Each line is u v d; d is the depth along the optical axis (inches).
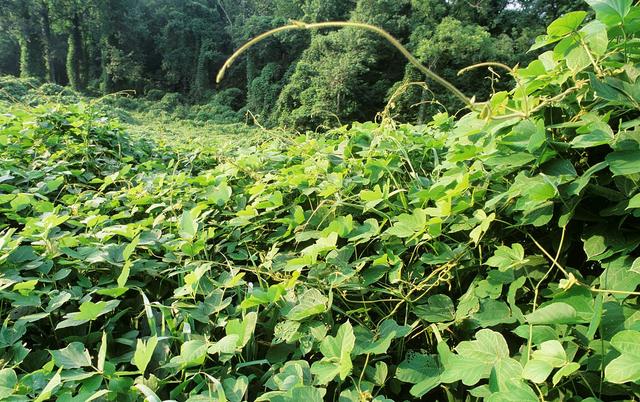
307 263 41.5
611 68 35.0
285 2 1131.9
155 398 29.8
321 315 39.6
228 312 42.5
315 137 87.5
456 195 41.7
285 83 1031.6
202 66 1241.4
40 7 1165.7
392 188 56.3
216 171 77.7
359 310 40.9
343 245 49.9
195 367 36.3
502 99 40.8
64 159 93.8
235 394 32.2
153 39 1384.1
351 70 751.7
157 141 134.6
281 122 839.1
